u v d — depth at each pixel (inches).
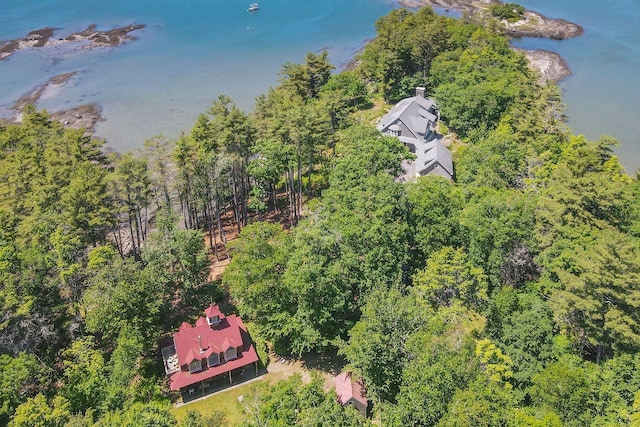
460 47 5502.0
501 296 2331.4
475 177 3491.6
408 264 2709.2
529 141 3759.8
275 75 6437.0
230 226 3782.0
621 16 7711.6
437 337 2005.4
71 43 7628.0
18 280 2425.0
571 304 2245.3
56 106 5698.8
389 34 5703.7
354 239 2556.6
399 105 4830.2
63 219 2842.0
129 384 2313.0
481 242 2659.9
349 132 3794.3
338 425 1770.4
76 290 2576.3
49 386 2326.5
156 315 2524.6
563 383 1915.6
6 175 3309.5
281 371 2536.9
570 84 5649.6
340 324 2524.6
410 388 1868.8
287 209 3897.6
